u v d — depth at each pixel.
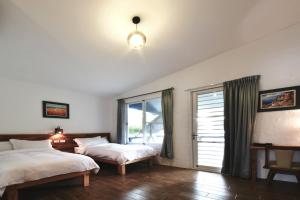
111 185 3.27
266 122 3.49
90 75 4.64
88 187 3.19
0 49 3.32
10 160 2.95
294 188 2.97
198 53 4.01
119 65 4.27
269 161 3.20
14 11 2.55
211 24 3.09
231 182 3.31
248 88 3.63
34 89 4.79
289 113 3.28
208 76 4.27
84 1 2.48
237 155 3.64
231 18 2.98
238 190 2.92
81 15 2.71
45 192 2.97
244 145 3.56
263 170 3.48
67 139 5.13
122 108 5.97
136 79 5.09
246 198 2.61
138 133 5.63
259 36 3.57
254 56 3.70
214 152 4.10
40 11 2.59
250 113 3.56
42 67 4.07
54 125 5.07
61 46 3.38
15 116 4.42
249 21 3.09
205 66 4.34
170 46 3.66
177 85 4.77
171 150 4.63
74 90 5.54
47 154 3.54
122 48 3.60
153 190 2.99
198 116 4.38
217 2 2.62
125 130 5.95
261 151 3.51
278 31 3.46
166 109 4.80
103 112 6.29
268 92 3.50
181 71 4.72
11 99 4.39
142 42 2.73
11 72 4.16
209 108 4.24
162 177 3.72
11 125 4.34
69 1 2.46
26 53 3.51
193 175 3.82
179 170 4.25
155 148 5.07
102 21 2.86
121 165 3.99
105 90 5.72
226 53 4.05
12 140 4.11
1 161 2.89
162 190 2.98
